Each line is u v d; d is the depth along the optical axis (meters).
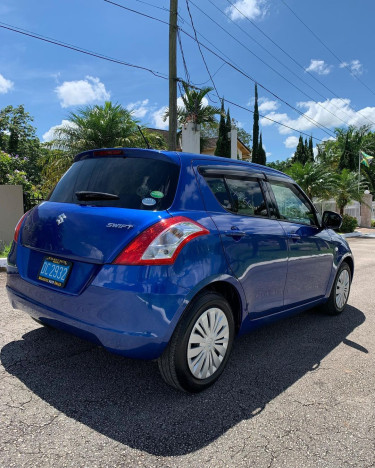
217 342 2.86
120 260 2.41
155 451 2.15
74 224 2.68
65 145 12.74
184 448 2.19
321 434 2.40
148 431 2.32
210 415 2.54
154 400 2.67
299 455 2.19
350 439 2.36
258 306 3.29
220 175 3.20
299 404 2.74
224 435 2.33
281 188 3.98
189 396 2.76
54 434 2.24
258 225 3.33
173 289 2.45
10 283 3.14
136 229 2.45
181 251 2.51
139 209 2.62
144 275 2.38
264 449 2.23
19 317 4.19
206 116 17.59
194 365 2.69
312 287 4.20
